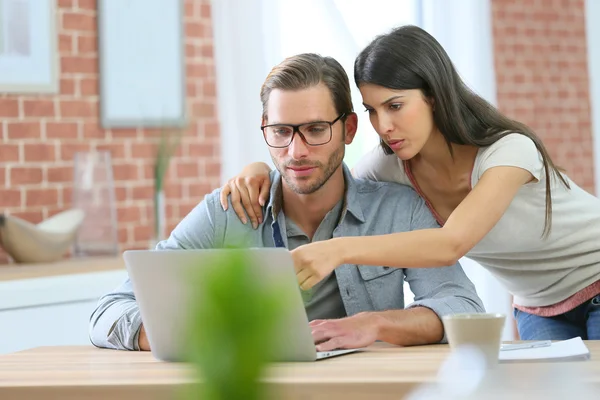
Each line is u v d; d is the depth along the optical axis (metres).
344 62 6.41
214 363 0.84
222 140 5.75
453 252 2.47
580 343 2.26
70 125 5.21
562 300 3.25
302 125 2.70
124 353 2.47
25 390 1.89
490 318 1.93
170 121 5.55
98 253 4.97
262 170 3.05
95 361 2.30
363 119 6.45
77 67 5.24
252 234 2.94
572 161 7.89
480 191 2.65
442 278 2.78
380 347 2.46
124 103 5.40
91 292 4.45
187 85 5.65
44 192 5.11
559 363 2.00
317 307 2.90
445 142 2.88
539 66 7.70
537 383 1.75
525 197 2.94
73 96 5.22
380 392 1.78
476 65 7.03
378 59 2.74
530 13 7.66
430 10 6.89
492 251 3.11
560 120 7.83
